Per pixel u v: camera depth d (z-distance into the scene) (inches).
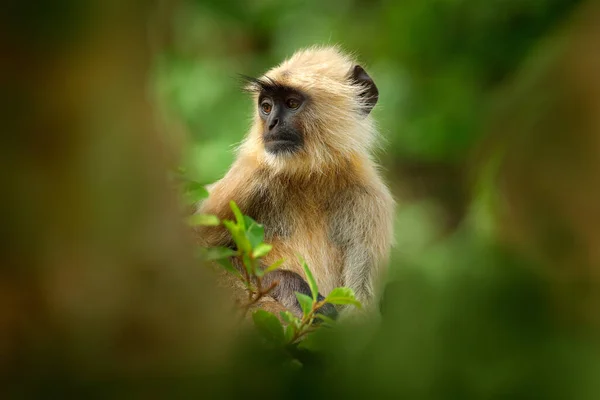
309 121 635.5
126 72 233.9
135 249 228.1
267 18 1041.5
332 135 636.1
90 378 216.7
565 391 170.9
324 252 619.2
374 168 662.5
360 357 193.2
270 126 632.4
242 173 619.8
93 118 223.9
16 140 217.6
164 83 820.0
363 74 694.5
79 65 221.6
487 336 179.0
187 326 233.5
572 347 174.7
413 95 863.7
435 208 884.6
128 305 225.5
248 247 326.0
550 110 189.3
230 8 1019.3
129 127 231.3
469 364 177.9
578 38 194.1
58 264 219.5
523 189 188.1
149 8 256.2
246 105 938.1
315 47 746.2
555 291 180.9
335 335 232.5
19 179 217.0
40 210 218.5
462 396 176.7
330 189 626.2
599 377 171.0
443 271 189.6
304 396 197.6
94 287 221.6
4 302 215.6
